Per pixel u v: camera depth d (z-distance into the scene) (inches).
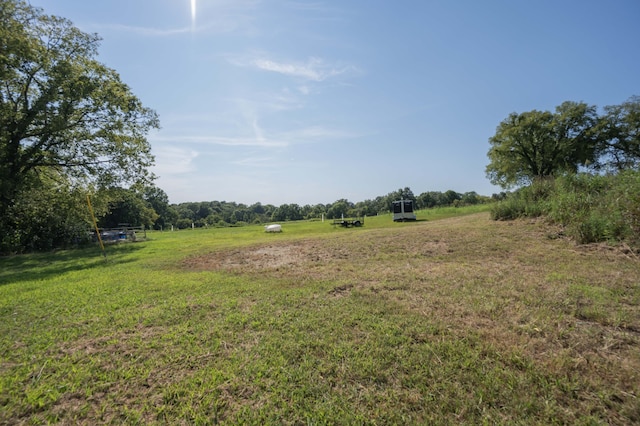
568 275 184.9
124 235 799.7
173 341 128.6
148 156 761.0
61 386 99.8
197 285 220.5
